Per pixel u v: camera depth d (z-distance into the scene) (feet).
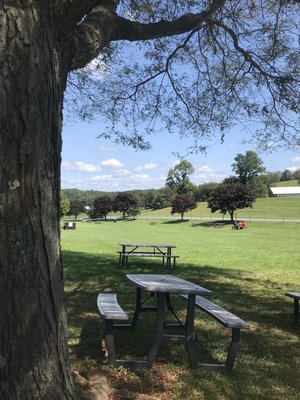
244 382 15.33
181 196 276.00
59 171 10.71
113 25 13.32
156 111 29.09
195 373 15.87
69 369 10.76
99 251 68.74
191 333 16.35
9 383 9.62
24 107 9.37
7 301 9.50
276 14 26.68
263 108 28.76
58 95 10.43
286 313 26.50
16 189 9.39
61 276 10.50
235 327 15.90
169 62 28.14
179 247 83.25
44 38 9.75
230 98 29.48
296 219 235.40
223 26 25.75
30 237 9.61
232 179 377.50
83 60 11.98
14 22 9.27
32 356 9.79
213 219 262.06
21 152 9.40
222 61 28.68
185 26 16.67
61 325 10.39
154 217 315.58
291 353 18.97
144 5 24.13
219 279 39.65
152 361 16.07
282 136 29.40
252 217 263.90
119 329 21.11
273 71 27.43
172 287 16.37
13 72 9.27
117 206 324.39
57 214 10.43
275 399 14.19
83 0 10.00
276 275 43.78
